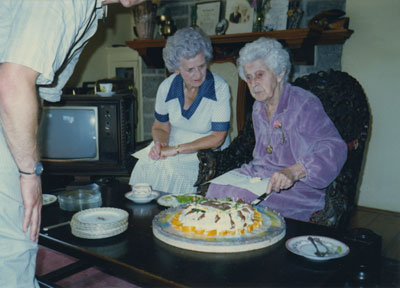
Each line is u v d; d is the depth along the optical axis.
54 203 1.74
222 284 1.00
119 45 4.32
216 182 1.65
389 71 3.08
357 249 1.21
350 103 1.89
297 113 1.81
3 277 1.08
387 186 3.22
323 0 3.23
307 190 1.84
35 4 0.98
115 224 1.32
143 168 2.50
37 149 1.05
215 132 2.34
